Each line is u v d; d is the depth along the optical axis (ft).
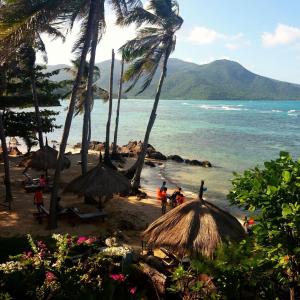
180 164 119.14
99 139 194.39
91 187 51.98
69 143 176.55
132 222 53.47
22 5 46.55
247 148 155.94
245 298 21.33
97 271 30.01
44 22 47.21
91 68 62.69
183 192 81.92
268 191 18.85
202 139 187.62
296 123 287.07
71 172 91.61
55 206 50.26
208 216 32.63
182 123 285.43
